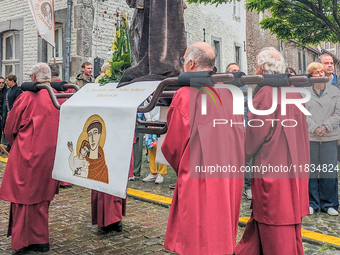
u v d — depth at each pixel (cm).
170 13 285
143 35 295
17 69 1280
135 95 257
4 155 902
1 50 1305
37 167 332
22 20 1228
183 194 223
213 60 241
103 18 1100
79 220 438
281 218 250
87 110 276
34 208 338
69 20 1062
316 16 1214
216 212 222
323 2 1204
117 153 247
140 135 656
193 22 1318
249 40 1647
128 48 332
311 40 1329
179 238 225
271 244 256
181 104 228
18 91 914
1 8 1294
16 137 344
